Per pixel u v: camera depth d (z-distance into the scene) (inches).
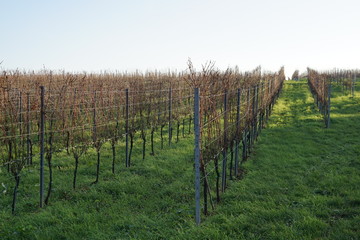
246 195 293.9
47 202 290.8
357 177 327.9
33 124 450.9
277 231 218.8
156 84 733.3
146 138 538.0
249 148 448.1
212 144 287.6
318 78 992.9
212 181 344.8
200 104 263.9
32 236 227.1
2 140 336.5
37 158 410.6
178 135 569.6
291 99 1104.8
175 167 385.1
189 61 274.4
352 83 1219.2
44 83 577.6
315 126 642.2
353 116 745.6
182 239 212.4
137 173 375.2
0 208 279.7
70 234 228.1
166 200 290.2
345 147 470.9
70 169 382.6
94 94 420.8
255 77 768.9
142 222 246.2
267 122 694.5
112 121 441.7
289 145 493.4
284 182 327.3
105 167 393.1
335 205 264.5
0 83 321.7
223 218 242.5
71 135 340.5
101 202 291.6
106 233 230.8
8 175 352.2
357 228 218.1
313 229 218.1
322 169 367.9
